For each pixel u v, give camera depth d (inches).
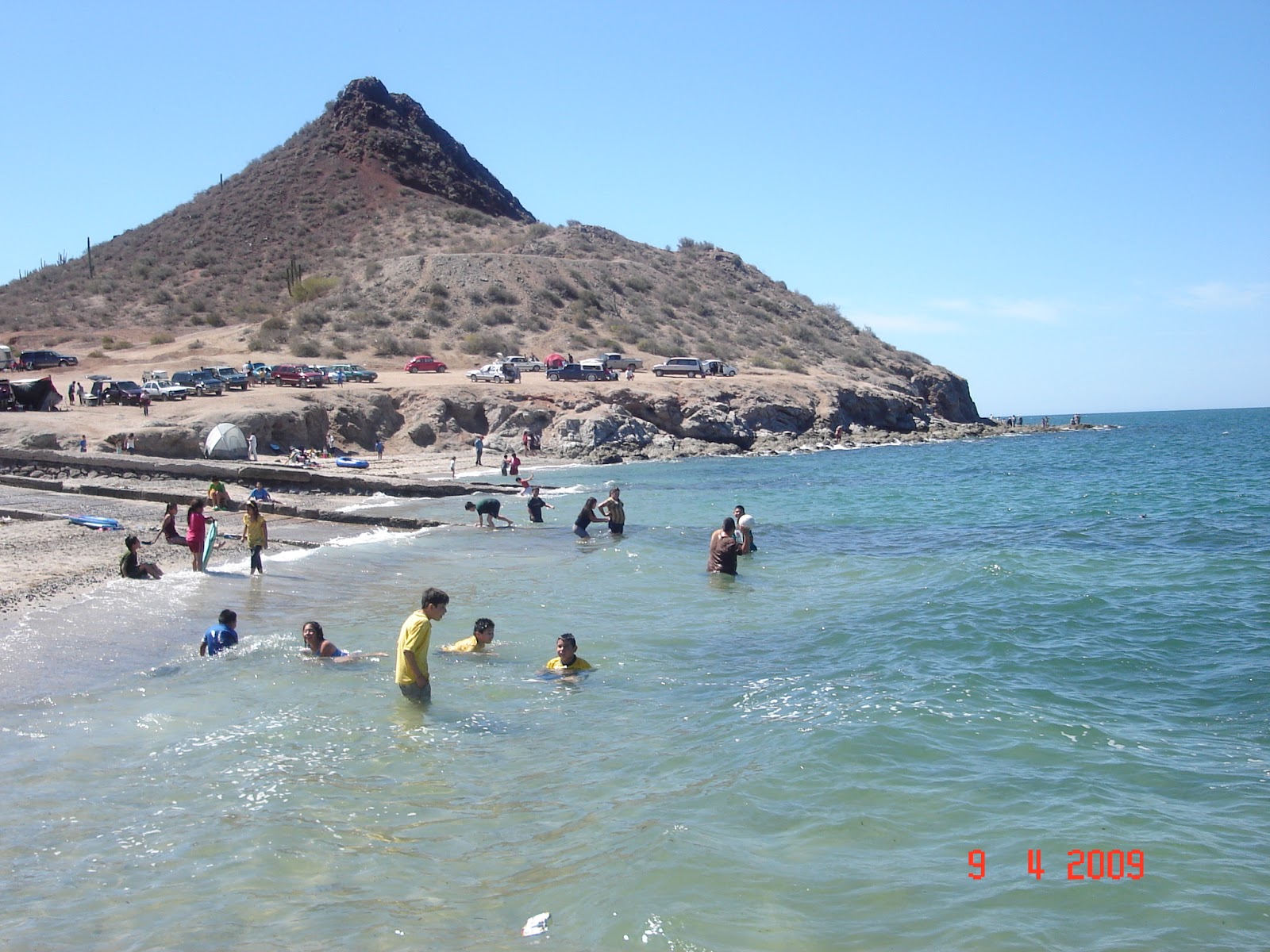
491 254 4082.2
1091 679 413.1
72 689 406.3
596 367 2637.8
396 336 3314.5
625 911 218.2
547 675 432.5
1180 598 581.6
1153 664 434.9
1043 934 208.4
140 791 293.7
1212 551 770.2
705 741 337.7
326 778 304.5
